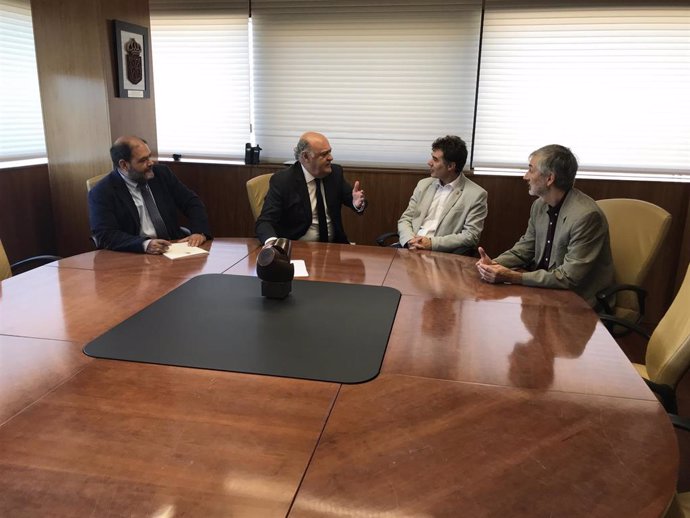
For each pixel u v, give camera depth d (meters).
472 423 1.04
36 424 1.01
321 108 3.76
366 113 3.72
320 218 2.91
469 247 2.73
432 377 1.23
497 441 0.99
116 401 1.10
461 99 3.58
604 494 0.85
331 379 1.20
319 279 1.98
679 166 3.42
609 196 3.40
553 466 0.91
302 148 2.73
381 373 1.24
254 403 1.10
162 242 2.33
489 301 1.79
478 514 0.80
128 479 0.86
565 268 2.07
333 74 3.70
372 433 1.00
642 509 0.81
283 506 0.81
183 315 1.57
